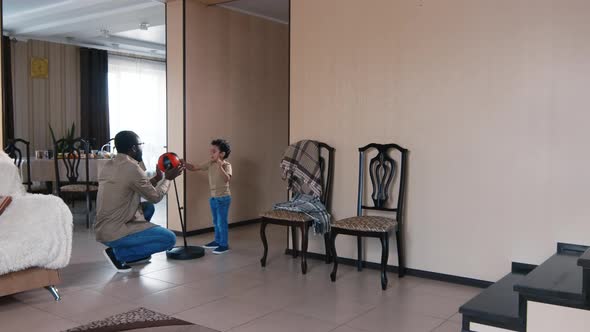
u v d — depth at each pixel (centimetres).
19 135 805
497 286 296
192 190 537
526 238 341
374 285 363
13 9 689
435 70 372
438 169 374
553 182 330
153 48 910
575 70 321
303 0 438
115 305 315
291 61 448
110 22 696
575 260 297
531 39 334
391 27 391
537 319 229
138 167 387
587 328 217
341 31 418
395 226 367
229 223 586
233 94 581
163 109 1008
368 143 407
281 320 291
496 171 350
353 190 418
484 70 352
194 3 532
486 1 349
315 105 435
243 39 591
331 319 293
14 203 327
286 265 417
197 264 417
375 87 402
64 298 328
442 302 325
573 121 322
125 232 382
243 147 598
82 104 873
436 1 370
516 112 341
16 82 798
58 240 321
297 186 427
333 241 370
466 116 360
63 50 852
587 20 315
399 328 280
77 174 598
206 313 302
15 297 330
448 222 371
